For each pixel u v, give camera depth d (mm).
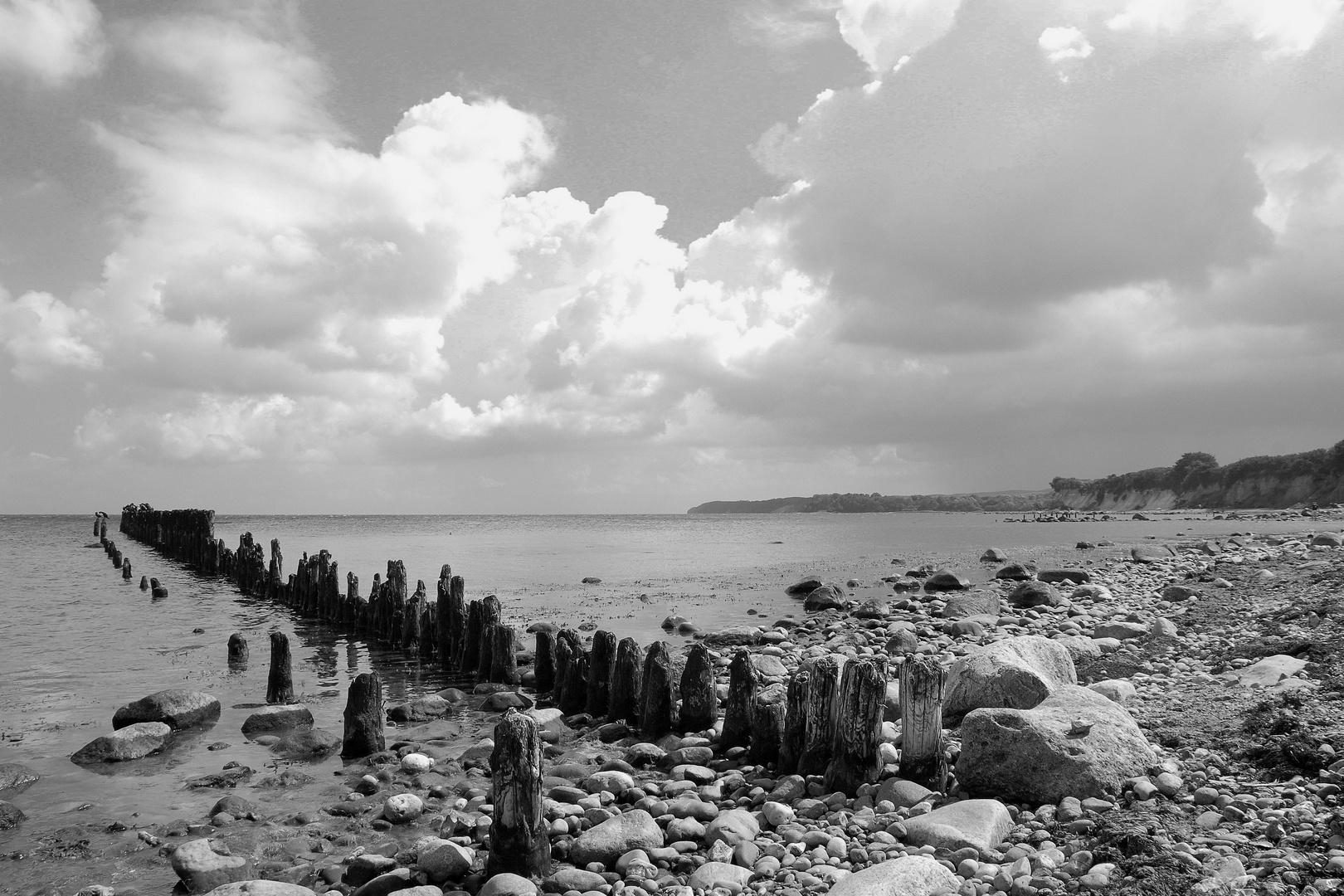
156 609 36594
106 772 14266
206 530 57531
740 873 8758
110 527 147625
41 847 11023
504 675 20484
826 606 30797
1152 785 9750
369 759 14516
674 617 27469
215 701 17594
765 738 12922
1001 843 8953
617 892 8688
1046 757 10000
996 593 32438
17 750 15602
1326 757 9625
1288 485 138500
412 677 22297
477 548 77438
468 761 14094
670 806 10953
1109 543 60281
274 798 12812
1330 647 14594
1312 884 7145
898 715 14336
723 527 144500
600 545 81125
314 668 23484
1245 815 8711
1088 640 17375
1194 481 159250
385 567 55094
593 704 16891
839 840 9336
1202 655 16781
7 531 138125
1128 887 7312
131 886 9891
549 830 10320
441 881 9500
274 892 8766
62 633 29547
